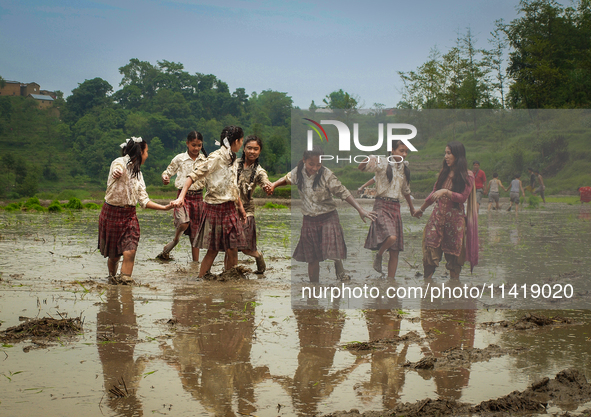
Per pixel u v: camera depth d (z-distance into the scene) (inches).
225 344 131.6
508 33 1512.1
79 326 142.6
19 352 122.5
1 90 5777.6
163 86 5718.5
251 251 243.0
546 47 1473.9
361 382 107.2
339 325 151.3
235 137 225.6
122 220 216.7
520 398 96.7
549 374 112.4
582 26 1577.3
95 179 3900.1
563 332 146.5
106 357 119.7
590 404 97.0
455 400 97.1
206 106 5684.1
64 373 109.0
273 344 132.4
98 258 279.1
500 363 119.5
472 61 1509.6
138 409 91.9
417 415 91.0
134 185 215.5
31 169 3395.7
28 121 4854.8
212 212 225.6
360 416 90.0
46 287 198.5
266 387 103.6
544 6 1539.1
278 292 197.0
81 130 4498.0
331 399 98.0
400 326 151.3
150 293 192.9
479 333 144.4
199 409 92.5
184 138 4886.8
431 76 1521.9
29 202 799.7
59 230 442.9
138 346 128.6
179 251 324.8
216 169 223.5
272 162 3085.6
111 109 4825.3
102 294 188.4
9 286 199.0
